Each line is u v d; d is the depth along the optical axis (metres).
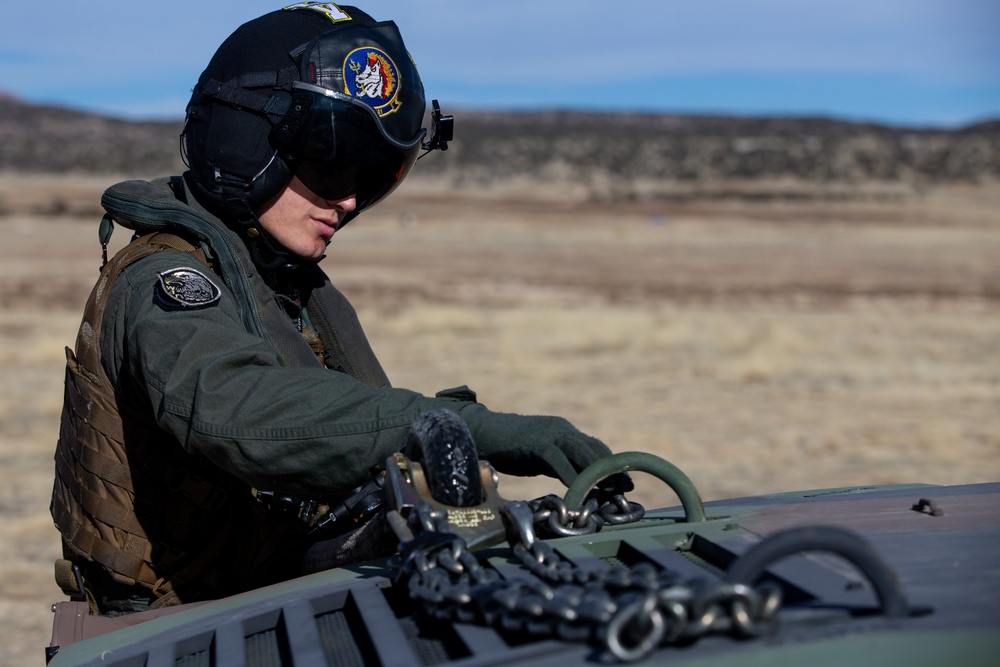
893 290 26.62
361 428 1.57
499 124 174.38
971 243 45.16
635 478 7.93
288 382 1.61
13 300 21.81
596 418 10.73
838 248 42.25
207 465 1.85
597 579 1.13
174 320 1.68
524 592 1.10
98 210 57.91
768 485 7.89
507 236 47.75
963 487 1.76
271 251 1.99
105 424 1.82
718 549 1.33
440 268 31.70
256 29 1.94
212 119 1.91
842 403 11.86
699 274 30.89
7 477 8.14
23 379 12.96
